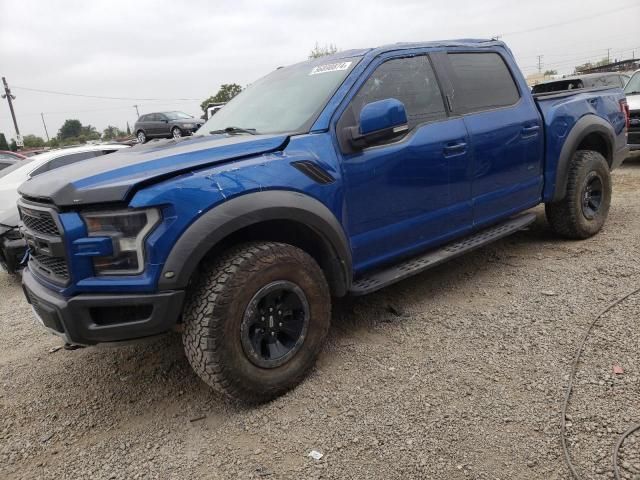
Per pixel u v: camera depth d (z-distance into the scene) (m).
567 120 4.81
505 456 2.29
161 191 2.51
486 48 4.45
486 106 4.22
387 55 3.68
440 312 3.84
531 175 4.59
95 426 2.91
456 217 3.96
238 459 2.47
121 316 2.63
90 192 2.50
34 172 7.21
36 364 3.78
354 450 2.43
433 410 2.66
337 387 2.97
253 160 2.87
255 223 2.75
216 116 4.27
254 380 2.78
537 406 2.59
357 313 3.98
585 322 3.40
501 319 3.60
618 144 5.51
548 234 5.52
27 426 2.98
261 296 2.77
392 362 3.18
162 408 3.01
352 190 3.26
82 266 2.55
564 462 2.21
